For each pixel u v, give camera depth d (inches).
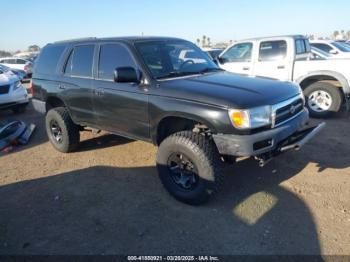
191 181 140.0
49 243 122.0
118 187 163.2
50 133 219.3
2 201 155.4
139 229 127.6
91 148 221.8
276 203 140.7
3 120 319.3
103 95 169.6
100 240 122.2
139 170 182.4
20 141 240.8
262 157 130.6
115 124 169.9
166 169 145.5
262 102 127.3
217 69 178.9
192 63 172.2
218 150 128.0
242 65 313.7
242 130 122.2
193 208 140.4
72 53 194.2
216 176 131.5
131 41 164.1
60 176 179.9
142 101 149.6
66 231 128.7
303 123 149.6
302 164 178.4
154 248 116.3
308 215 131.0
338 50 330.3
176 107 135.8
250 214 133.6
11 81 330.0
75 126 207.0
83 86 181.6
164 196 152.1
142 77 151.9
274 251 111.7
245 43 313.9
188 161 137.3
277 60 294.5
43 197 157.0
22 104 342.6
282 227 124.2
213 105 126.1
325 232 120.1
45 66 214.7
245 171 172.4
